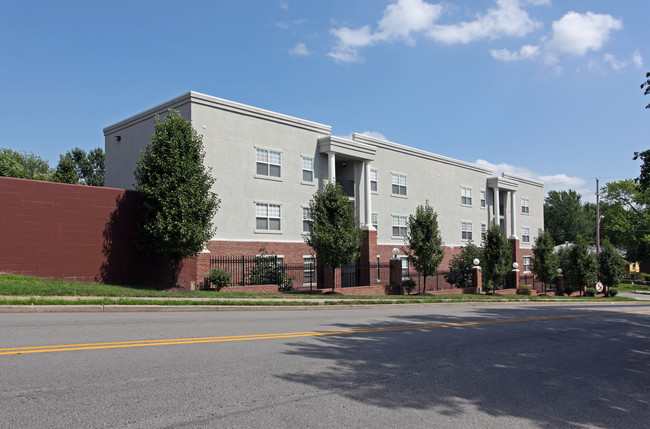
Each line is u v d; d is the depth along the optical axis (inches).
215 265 903.7
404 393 242.7
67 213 695.7
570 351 405.1
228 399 213.0
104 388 217.8
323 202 951.6
